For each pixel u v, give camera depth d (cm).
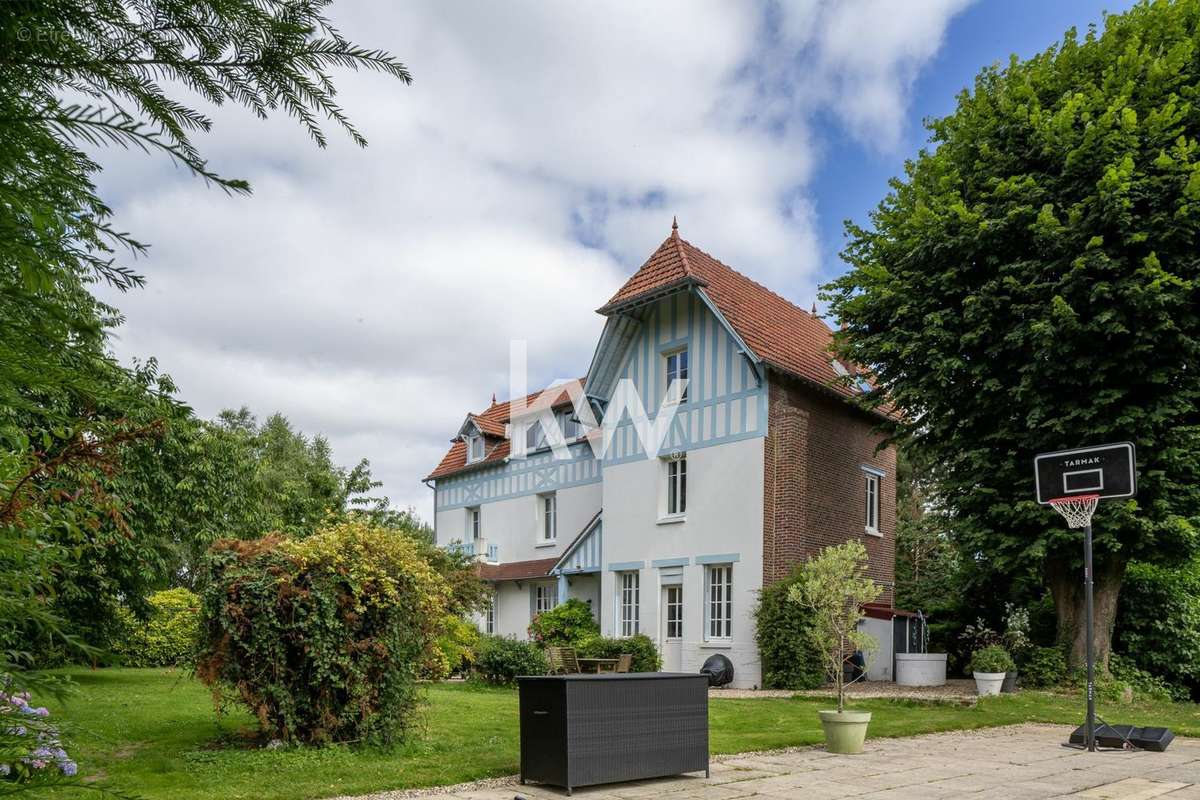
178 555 1587
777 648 1781
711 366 2055
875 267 1689
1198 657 1675
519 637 2644
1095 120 1507
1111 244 1451
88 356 179
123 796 202
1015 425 1578
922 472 2894
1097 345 1457
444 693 1474
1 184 151
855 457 2167
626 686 768
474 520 3067
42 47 156
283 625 831
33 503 230
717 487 1992
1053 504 1152
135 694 1246
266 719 841
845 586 1040
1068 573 1627
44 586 244
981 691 1534
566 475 2597
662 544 2102
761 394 1930
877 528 2238
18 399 175
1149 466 1443
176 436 1409
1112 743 1036
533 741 755
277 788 679
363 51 184
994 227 1504
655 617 2092
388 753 844
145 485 1362
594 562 2295
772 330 2112
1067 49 1623
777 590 1812
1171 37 1543
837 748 969
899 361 1706
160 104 170
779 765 888
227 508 1656
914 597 2811
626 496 2216
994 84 1727
